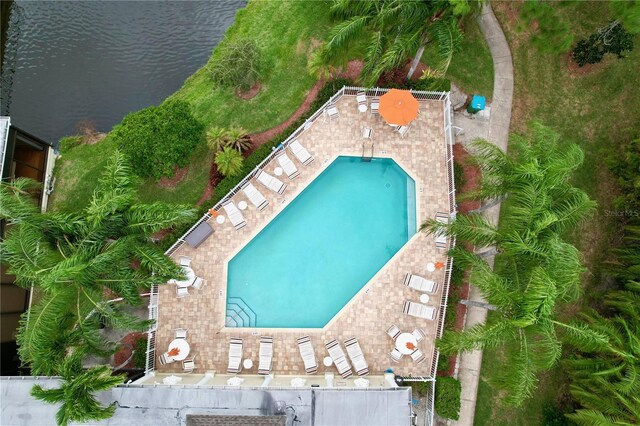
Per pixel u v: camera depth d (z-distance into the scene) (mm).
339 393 16469
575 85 23312
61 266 12852
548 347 13891
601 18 23516
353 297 20531
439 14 17781
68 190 22672
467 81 23172
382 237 21547
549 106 23172
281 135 22094
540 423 20531
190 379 18906
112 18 25172
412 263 20781
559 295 14039
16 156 21141
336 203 21719
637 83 23375
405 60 21891
